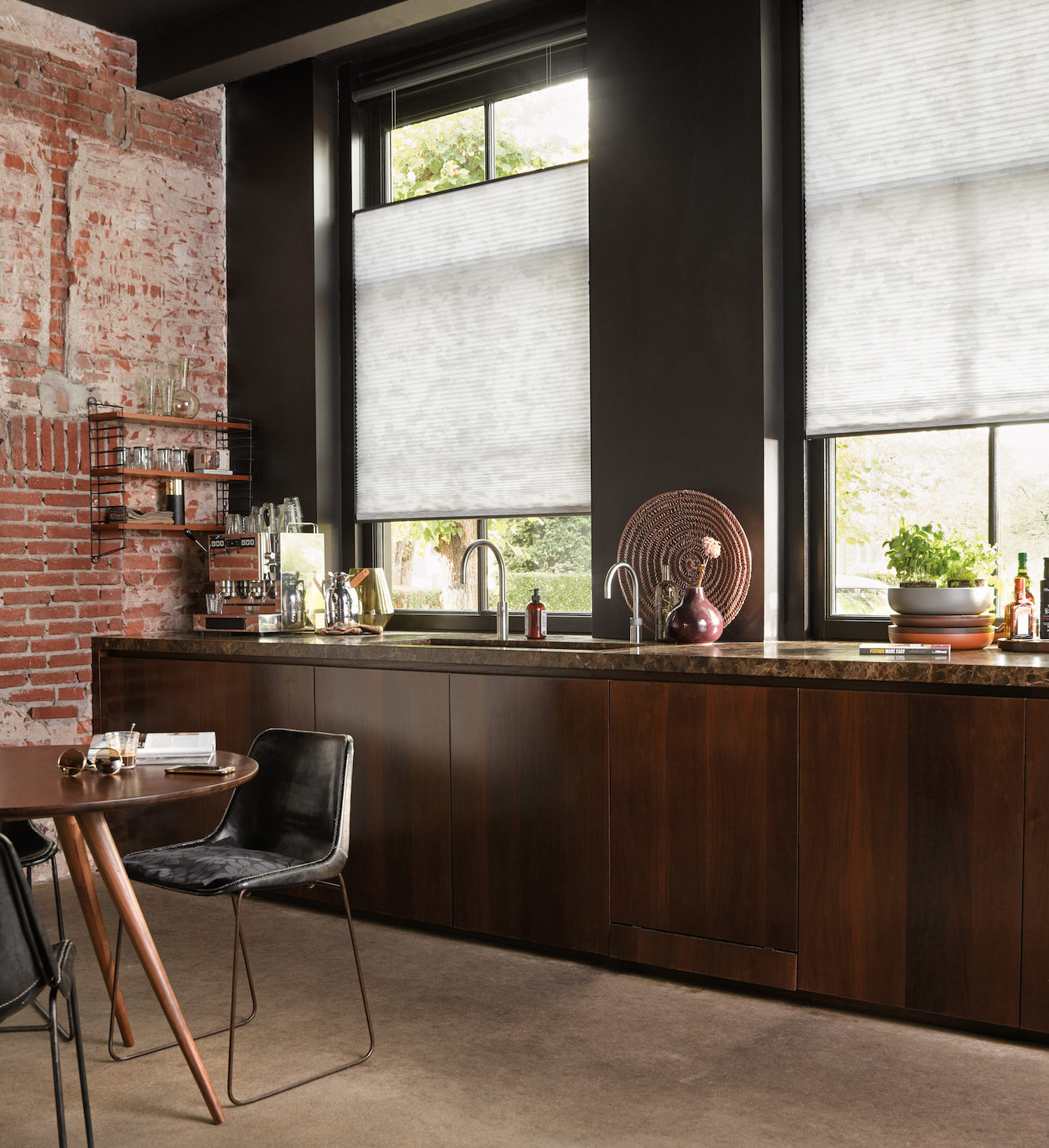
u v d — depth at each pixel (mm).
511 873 3496
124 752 2621
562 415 4348
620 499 4035
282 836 2938
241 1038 2820
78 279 4582
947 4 3525
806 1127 2338
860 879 2906
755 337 3734
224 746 4168
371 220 4871
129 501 4727
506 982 3223
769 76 3766
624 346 4012
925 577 3305
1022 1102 2445
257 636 4375
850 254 3715
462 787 3590
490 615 4613
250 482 5086
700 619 3594
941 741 2781
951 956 2789
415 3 4043
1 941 1842
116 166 4723
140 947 2416
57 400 4504
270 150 4988
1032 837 2672
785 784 3010
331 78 4926
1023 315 3414
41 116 4461
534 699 3434
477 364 4570
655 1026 2889
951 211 3533
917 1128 2328
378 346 4859
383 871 3775
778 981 3031
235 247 5117
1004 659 2855
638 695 3244
